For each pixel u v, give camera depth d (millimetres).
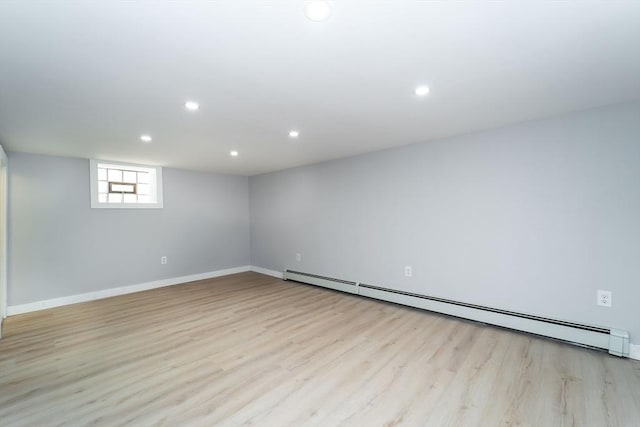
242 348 2508
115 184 4383
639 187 2225
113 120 2506
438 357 2312
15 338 2727
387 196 3738
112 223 4234
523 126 2713
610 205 2338
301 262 4957
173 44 1440
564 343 2521
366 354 2379
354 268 4152
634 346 2252
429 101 2207
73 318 3270
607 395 1809
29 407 1741
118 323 3107
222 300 3941
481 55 1580
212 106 2242
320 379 2020
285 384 1964
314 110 2359
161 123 2604
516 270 2793
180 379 2031
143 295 4219
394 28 1337
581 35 1400
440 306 3252
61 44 1412
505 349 2434
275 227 5426
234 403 1768
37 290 3602
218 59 1589
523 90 2029
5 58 1521
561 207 2549
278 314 3369
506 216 2838
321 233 4602
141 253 4527
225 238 5633
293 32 1357
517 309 2795
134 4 1148
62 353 2430
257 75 1776
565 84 1945
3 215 3238
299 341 2637
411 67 1704
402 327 2945
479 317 2975
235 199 5797
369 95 2088
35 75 1714
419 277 3473
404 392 1865
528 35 1401
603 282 2375
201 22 1274
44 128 2678
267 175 5539
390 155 3688
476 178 3010
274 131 2902
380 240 3836
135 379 2035
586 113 2410
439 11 1222
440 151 3254
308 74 1772
